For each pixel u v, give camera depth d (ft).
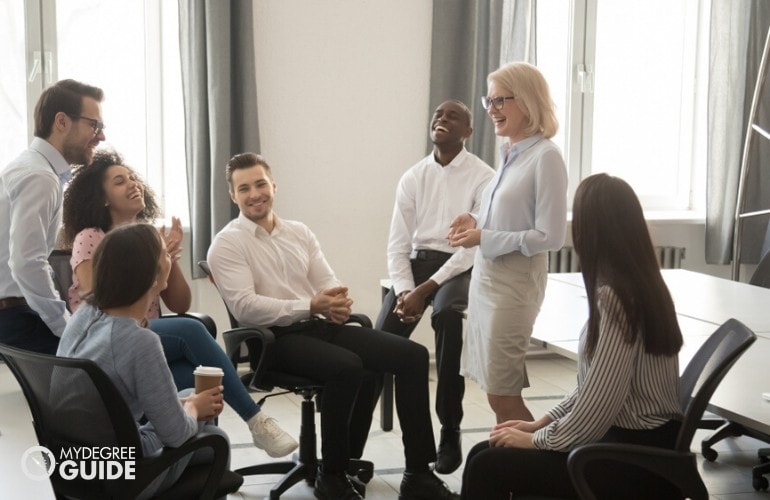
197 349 9.95
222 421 14.03
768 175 18.38
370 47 16.61
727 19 17.98
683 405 7.59
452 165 13.05
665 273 14.66
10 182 9.04
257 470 11.41
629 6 18.78
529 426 7.75
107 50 15.87
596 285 6.93
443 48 16.47
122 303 7.16
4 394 8.16
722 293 12.81
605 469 6.81
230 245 11.16
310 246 12.03
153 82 16.17
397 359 10.85
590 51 18.33
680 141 19.48
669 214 19.04
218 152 15.35
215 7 15.12
